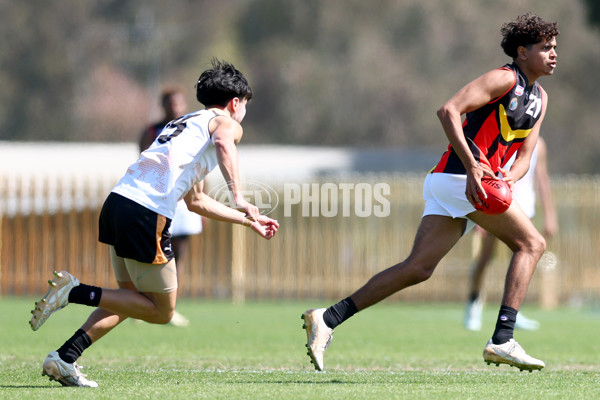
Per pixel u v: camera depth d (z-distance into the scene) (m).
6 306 53.22
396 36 175.88
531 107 22.20
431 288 64.62
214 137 20.44
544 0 166.38
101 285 63.22
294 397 18.06
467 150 21.31
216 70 21.52
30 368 24.27
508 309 21.86
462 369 25.73
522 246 22.09
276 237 64.00
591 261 65.00
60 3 187.62
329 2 182.75
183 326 41.12
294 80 177.00
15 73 182.50
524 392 18.95
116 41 187.88
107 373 23.36
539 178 42.16
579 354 31.00
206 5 193.12
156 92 181.88
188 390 19.23
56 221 63.41
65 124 180.50
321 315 21.92
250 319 46.38
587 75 161.75
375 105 170.62
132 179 20.34
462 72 168.12
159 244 20.14
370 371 24.81
